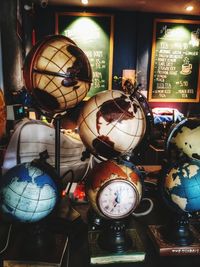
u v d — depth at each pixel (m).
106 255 0.88
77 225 1.07
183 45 4.07
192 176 0.87
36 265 0.84
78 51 0.96
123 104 0.91
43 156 0.88
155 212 1.25
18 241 0.95
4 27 2.16
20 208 0.77
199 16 4.02
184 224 0.96
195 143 0.99
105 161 0.92
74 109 1.10
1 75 2.08
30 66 0.92
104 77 4.03
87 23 3.81
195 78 4.22
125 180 0.83
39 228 0.87
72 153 1.49
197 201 0.87
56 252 0.89
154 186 1.41
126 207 0.84
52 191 0.81
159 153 2.78
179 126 1.07
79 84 0.95
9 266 0.85
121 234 0.92
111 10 3.83
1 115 1.14
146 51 4.02
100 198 0.83
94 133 0.91
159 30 3.97
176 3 3.48
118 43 3.98
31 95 1.01
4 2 2.16
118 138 0.90
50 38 0.95
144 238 1.04
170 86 4.20
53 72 0.90
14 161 1.37
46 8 3.74
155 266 0.89
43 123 1.47
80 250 0.97
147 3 3.51
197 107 4.36
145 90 4.15
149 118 1.11
